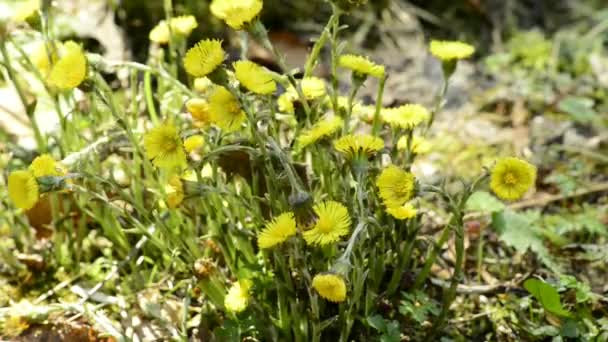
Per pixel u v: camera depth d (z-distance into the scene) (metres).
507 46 1.29
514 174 0.71
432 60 1.23
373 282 0.78
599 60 1.25
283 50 1.17
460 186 1.02
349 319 0.76
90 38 1.16
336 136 0.77
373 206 0.77
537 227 0.93
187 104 0.78
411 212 0.75
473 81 1.20
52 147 0.96
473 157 1.07
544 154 1.07
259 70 0.71
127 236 0.89
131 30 1.16
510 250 0.94
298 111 0.78
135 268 0.85
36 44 1.03
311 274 0.76
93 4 1.21
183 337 0.81
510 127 1.12
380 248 0.78
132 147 0.83
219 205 0.78
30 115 0.87
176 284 0.87
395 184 0.71
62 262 0.90
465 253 0.92
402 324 0.82
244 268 0.78
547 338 0.83
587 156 1.07
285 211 0.75
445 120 1.13
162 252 0.88
